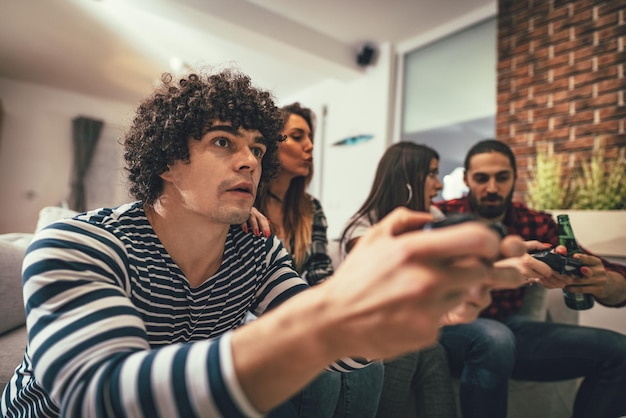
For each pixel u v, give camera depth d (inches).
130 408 12.9
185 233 24.8
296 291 29.1
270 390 12.6
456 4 128.3
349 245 56.2
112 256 20.8
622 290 42.2
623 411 42.7
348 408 38.6
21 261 44.1
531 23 109.4
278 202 58.4
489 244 9.9
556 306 60.0
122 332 15.9
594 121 95.3
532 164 107.1
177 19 123.3
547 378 49.4
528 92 109.3
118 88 207.9
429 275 10.2
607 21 94.0
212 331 27.5
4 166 202.8
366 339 11.1
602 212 61.5
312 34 146.2
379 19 139.2
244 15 127.7
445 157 147.6
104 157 226.2
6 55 168.9
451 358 48.7
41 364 15.2
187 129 23.0
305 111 62.4
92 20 137.9
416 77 155.6
